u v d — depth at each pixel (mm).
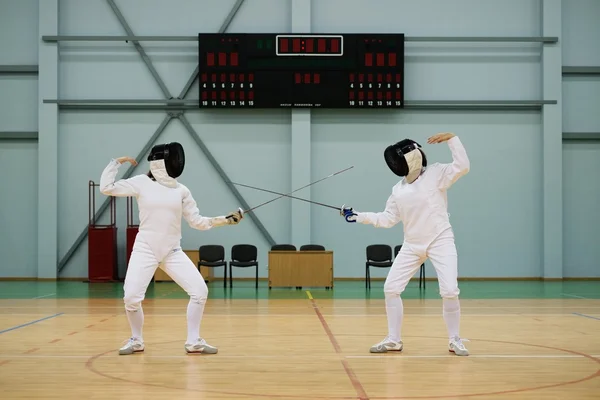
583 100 17312
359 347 6438
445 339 6949
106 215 16906
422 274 14922
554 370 5188
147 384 4684
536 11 17203
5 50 17125
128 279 6004
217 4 17031
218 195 16844
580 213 17234
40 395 4332
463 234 16984
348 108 16641
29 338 7062
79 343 6707
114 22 17047
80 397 4273
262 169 16906
